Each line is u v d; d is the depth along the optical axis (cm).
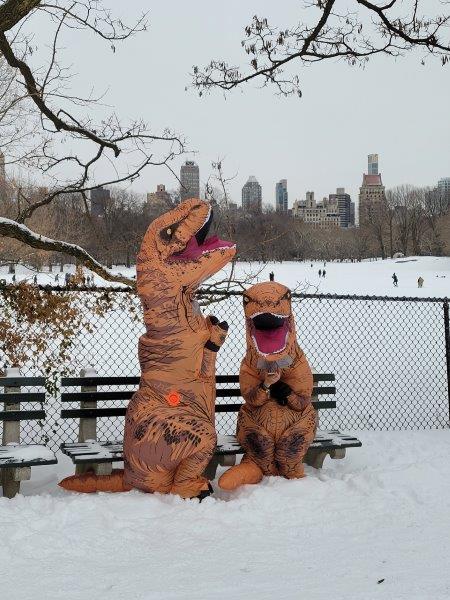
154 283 503
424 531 434
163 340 498
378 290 3775
